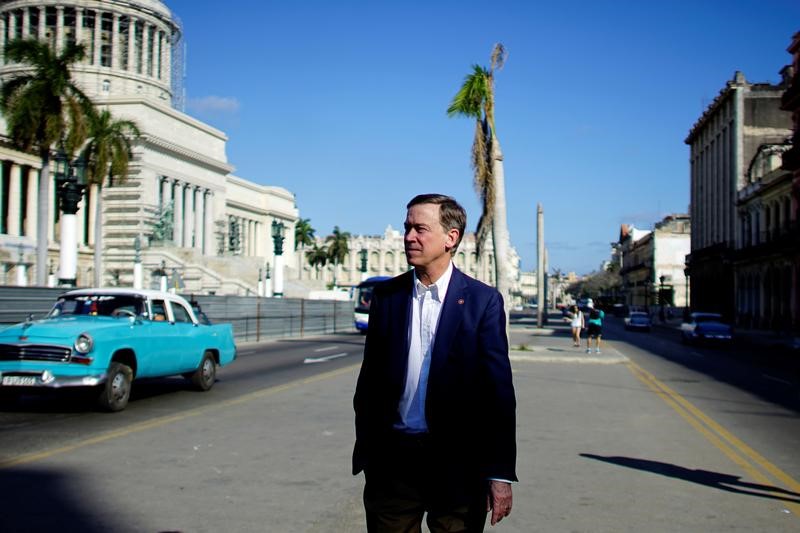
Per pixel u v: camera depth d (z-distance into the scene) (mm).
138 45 97000
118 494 7078
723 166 69250
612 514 6645
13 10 92125
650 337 47625
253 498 6980
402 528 3768
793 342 34156
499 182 26922
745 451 9609
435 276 3852
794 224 47875
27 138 37219
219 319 32750
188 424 11125
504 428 3650
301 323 43344
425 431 3705
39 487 7312
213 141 99062
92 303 13531
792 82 48688
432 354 3719
